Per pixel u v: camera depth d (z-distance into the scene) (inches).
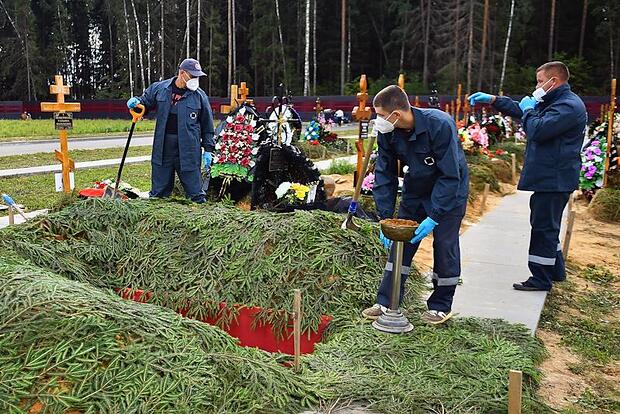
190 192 258.2
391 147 154.5
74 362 106.3
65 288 124.9
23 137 888.3
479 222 324.8
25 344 107.9
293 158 254.2
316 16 1982.0
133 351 111.9
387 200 156.3
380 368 133.1
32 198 370.0
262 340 168.4
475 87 1632.6
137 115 247.8
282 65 1996.8
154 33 2048.5
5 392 100.0
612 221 365.4
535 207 200.1
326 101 1694.1
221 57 1974.7
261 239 185.5
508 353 144.6
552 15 1716.3
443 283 157.2
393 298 153.2
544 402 133.6
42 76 2018.9
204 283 178.1
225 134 313.7
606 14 1728.6
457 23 1599.4
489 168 482.6
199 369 114.1
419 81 1846.7
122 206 207.6
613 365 159.6
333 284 172.7
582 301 211.0
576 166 194.2
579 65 1684.3
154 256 189.9
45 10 2151.8
